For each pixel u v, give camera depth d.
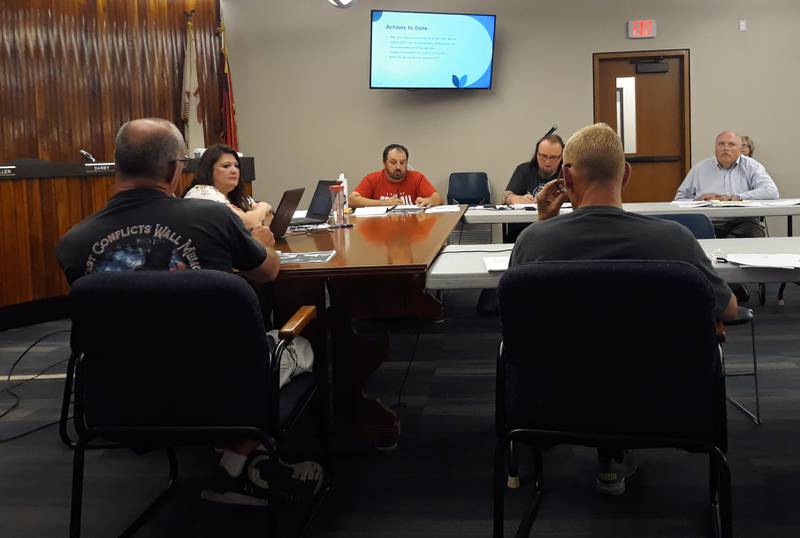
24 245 4.66
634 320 1.36
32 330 4.61
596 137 1.59
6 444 2.71
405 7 6.99
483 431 2.67
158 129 1.72
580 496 2.13
